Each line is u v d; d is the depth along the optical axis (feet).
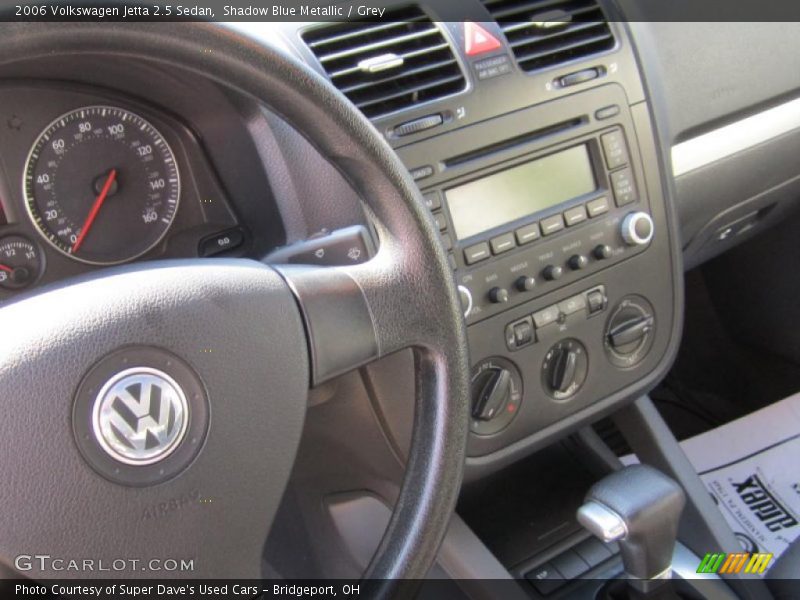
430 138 3.49
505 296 3.66
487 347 3.72
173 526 2.44
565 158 3.87
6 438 2.29
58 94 3.25
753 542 4.62
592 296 3.96
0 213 3.27
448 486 2.79
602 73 3.92
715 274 5.91
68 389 2.32
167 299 2.44
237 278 2.55
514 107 3.68
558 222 3.81
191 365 2.44
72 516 2.34
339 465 3.66
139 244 3.50
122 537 2.39
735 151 4.62
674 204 4.23
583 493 4.44
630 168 4.01
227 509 2.51
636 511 3.37
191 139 3.49
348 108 2.64
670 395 6.13
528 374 3.86
